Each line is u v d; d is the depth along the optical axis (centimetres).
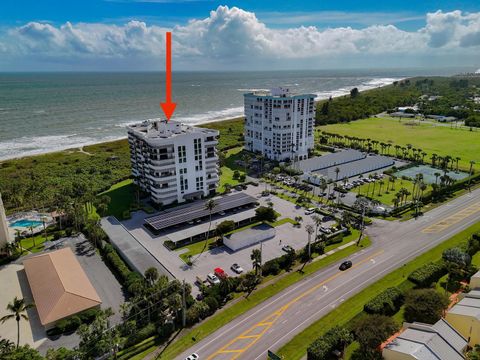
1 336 7788
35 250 11450
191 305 8469
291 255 10538
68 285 8856
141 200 15350
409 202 15238
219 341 7594
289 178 18188
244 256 11031
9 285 9681
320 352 6775
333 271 10219
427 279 9206
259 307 8694
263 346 7450
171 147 14125
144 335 7606
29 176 18250
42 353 7325
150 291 8200
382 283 9562
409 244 11756
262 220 13562
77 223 12644
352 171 19000
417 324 7231
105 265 10600
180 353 7256
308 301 8900
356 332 7138
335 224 13150
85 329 7081
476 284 8838
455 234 12369
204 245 11738
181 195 14962
